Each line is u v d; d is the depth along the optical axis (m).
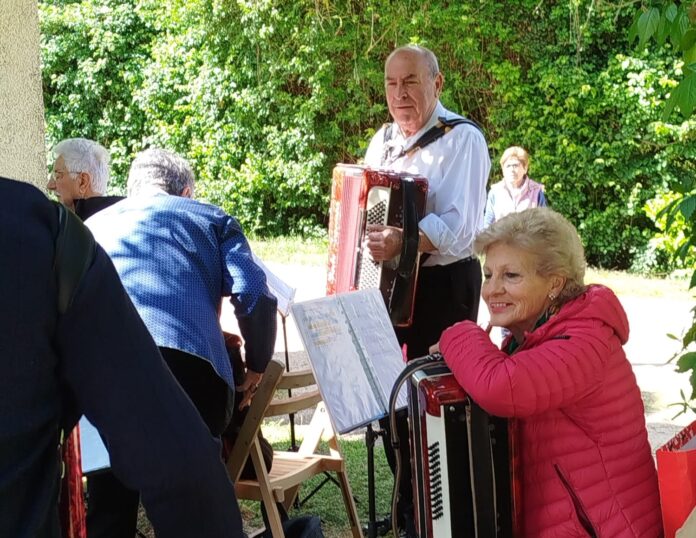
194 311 2.88
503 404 2.03
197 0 14.19
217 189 14.54
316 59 13.78
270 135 14.30
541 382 2.03
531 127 12.91
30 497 1.12
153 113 15.18
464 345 2.14
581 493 2.10
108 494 3.02
